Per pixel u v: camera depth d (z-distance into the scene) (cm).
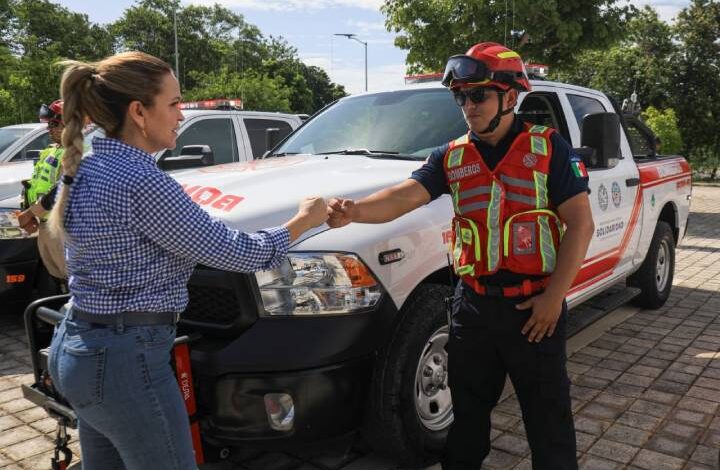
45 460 330
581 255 217
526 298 225
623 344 491
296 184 309
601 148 353
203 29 7125
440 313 296
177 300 185
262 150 747
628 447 330
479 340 235
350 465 316
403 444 288
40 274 539
